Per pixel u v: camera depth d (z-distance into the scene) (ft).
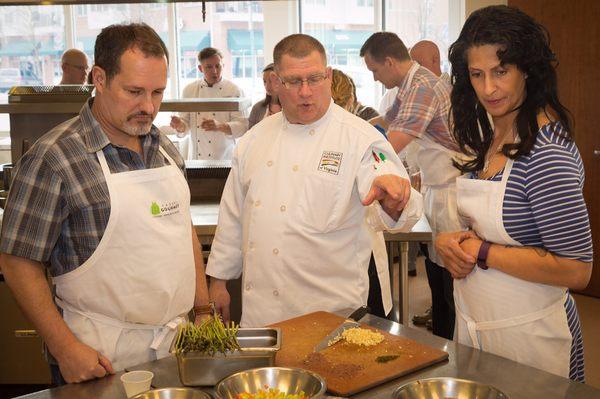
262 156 7.20
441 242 6.17
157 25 23.63
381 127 12.32
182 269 6.26
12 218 5.69
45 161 5.69
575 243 5.43
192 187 12.83
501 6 5.72
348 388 4.91
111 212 5.82
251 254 7.04
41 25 23.41
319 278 6.91
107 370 5.54
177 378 5.28
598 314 15.25
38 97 11.89
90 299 5.95
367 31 23.04
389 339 5.78
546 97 5.57
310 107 6.78
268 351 5.04
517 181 5.63
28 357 11.50
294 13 23.04
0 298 11.32
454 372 5.23
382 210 6.37
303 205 6.84
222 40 23.66
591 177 16.02
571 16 15.76
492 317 5.95
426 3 22.41
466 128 6.31
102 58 5.79
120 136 6.08
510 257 5.71
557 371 5.84
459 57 6.07
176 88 23.99
